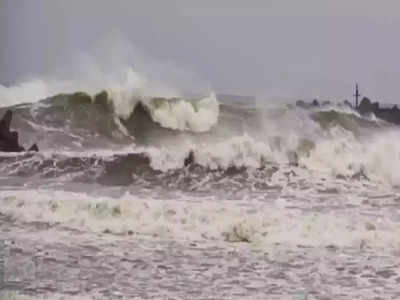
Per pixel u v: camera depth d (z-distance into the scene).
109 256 28.77
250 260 28.72
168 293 23.89
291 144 51.78
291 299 23.45
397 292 24.36
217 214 35.06
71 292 23.66
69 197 38.03
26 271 25.95
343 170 46.72
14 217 35.44
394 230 33.12
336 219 34.44
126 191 41.94
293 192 42.19
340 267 27.75
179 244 31.44
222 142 51.66
